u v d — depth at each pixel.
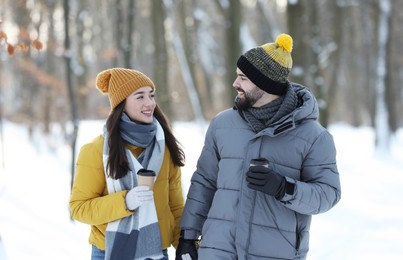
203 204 5.93
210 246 5.59
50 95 32.78
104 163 5.62
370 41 48.31
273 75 5.55
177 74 51.28
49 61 33.75
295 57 19.94
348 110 64.50
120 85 5.70
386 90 30.31
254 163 5.17
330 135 5.67
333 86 39.31
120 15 16.88
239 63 5.67
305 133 5.54
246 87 5.63
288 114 5.47
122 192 5.46
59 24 30.69
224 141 5.70
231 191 5.56
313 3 22.94
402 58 47.25
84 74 33.22
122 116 5.72
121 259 5.52
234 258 5.52
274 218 5.45
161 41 22.92
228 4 20.94
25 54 28.61
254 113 5.63
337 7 36.75
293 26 19.91
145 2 36.81
